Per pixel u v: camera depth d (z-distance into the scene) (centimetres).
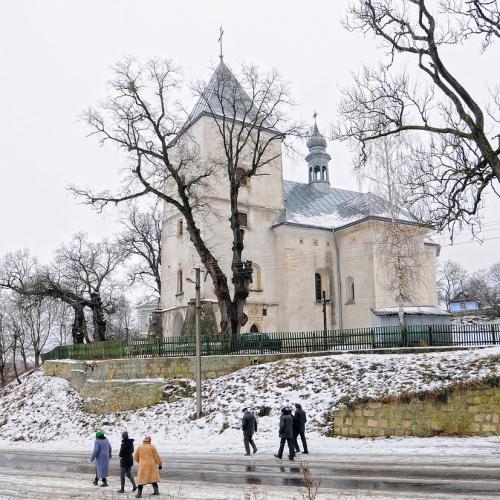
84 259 5588
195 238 3412
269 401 2380
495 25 2002
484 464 1405
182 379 2902
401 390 1995
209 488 1274
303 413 1788
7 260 6041
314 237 4462
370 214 4212
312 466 1507
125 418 2820
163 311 4494
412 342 2700
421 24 2045
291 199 4812
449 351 2358
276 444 2008
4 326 6500
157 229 5312
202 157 4166
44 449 2642
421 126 2130
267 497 1109
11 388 4425
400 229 3716
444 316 3459
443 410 1873
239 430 2272
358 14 2234
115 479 1581
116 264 5281
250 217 4359
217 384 2744
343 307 4394
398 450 1709
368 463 1508
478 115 1931
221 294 3291
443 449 1666
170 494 1245
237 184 3466
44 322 6931
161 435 2466
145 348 3192
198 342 2566
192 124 4372
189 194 3628
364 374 2288
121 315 7469
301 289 4312
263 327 4216
